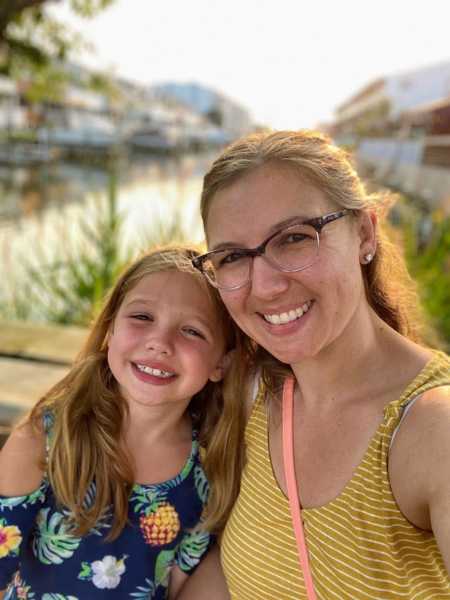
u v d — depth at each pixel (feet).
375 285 1.59
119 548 1.75
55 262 6.77
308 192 1.31
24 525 1.73
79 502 1.70
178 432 1.89
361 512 1.29
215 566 1.79
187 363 1.73
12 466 1.74
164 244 2.04
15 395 3.64
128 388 1.74
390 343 1.44
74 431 1.73
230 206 1.36
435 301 5.60
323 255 1.31
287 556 1.45
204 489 1.85
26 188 23.27
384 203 1.60
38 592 1.76
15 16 6.36
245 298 1.39
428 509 1.20
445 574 1.28
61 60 10.12
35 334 4.97
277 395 1.61
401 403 1.28
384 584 1.28
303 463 1.45
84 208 8.41
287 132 1.41
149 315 1.76
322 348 1.40
